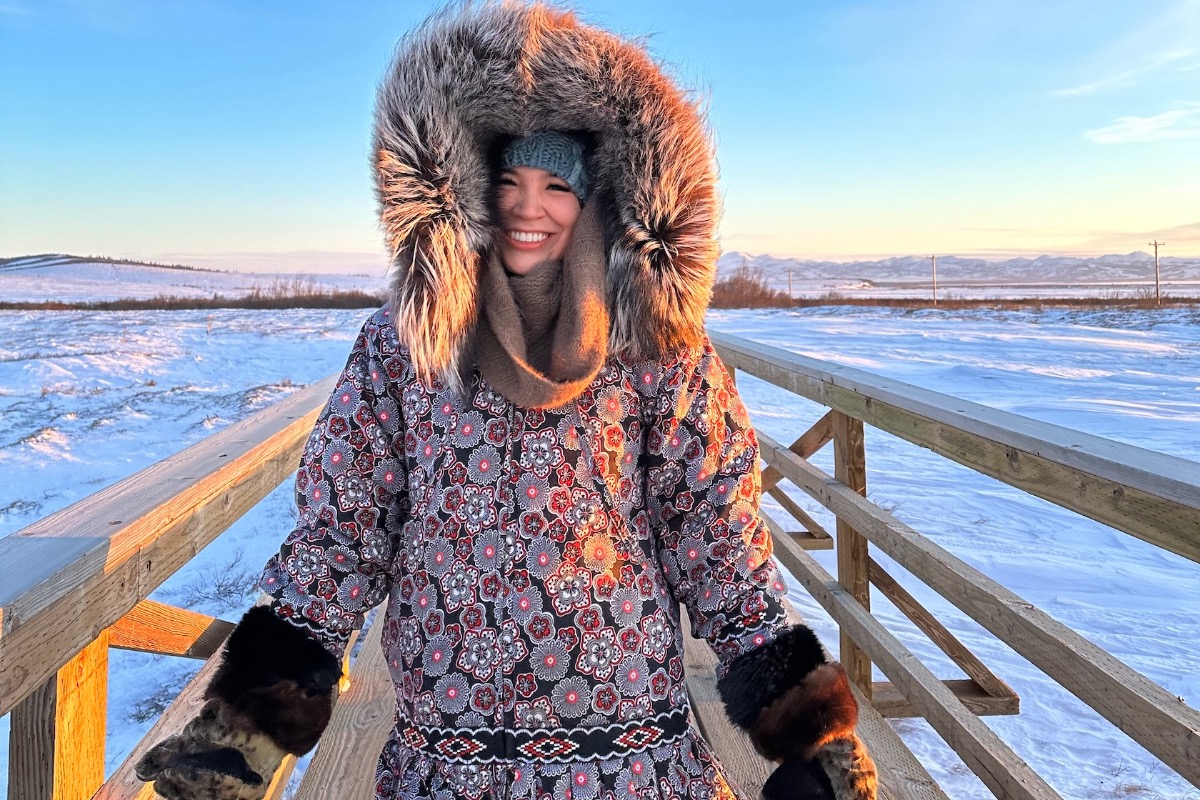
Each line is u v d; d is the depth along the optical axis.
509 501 0.95
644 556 1.00
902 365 16.67
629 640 0.96
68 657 0.93
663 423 1.00
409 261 0.96
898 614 4.15
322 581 0.94
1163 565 5.04
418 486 0.98
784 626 0.95
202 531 1.42
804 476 2.66
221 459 1.59
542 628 0.93
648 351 0.99
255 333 29.47
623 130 1.00
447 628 0.95
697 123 1.01
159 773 0.85
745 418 1.04
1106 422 10.00
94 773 1.14
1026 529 5.88
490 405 0.96
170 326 32.97
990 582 1.57
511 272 1.05
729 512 0.99
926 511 6.40
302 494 0.98
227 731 0.86
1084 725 3.10
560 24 1.05
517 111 1.00
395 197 0.93
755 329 28.33
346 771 1.79
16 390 16.48
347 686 2.19
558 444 0.96
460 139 0.95
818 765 0.90
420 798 0.93
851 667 2.48
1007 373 14.84
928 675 1.81
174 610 1.66
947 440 1.73
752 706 0.92
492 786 0.92
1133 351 18.50
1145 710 1.11
